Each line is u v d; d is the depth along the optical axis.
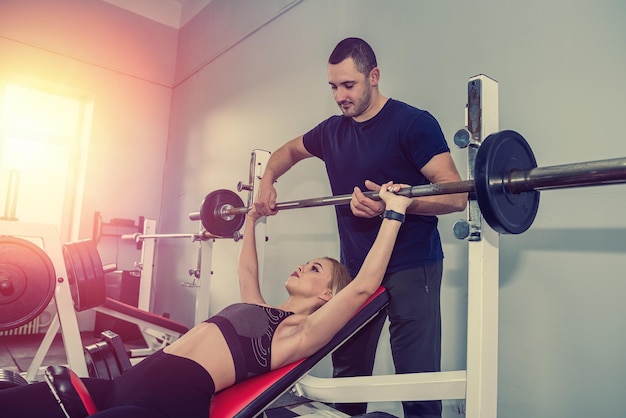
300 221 2.53
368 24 2.24
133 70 4.10
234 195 1.92
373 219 1.48
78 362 1.89
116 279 3.60
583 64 1.45
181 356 1.04
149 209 4.13
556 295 1.46
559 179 0.87
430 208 1.26
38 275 1.84
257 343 1.13
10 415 0.89
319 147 1.67
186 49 4.18
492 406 1.00
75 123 4.01
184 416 0.95
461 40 1.81
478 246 1.00
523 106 1.59
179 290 3.72
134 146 4.09
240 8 3.41
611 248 1.34
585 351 1.38
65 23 3.77
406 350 1.39
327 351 1.18
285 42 2.87
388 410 1.92
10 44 3.53
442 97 1.86
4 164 3.67
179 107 4.16
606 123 1.38
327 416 1.56
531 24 1.59
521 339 1.54
